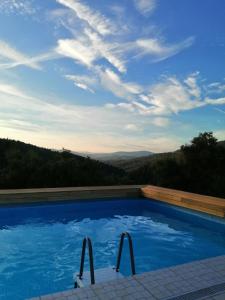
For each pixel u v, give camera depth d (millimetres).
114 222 7770
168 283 2697
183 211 8023
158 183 13930
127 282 2709
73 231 6996
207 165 13758
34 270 4895
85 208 8758
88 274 3447
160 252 5719
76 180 12039
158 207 9039
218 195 12578
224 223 6730
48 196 8312
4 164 12602
